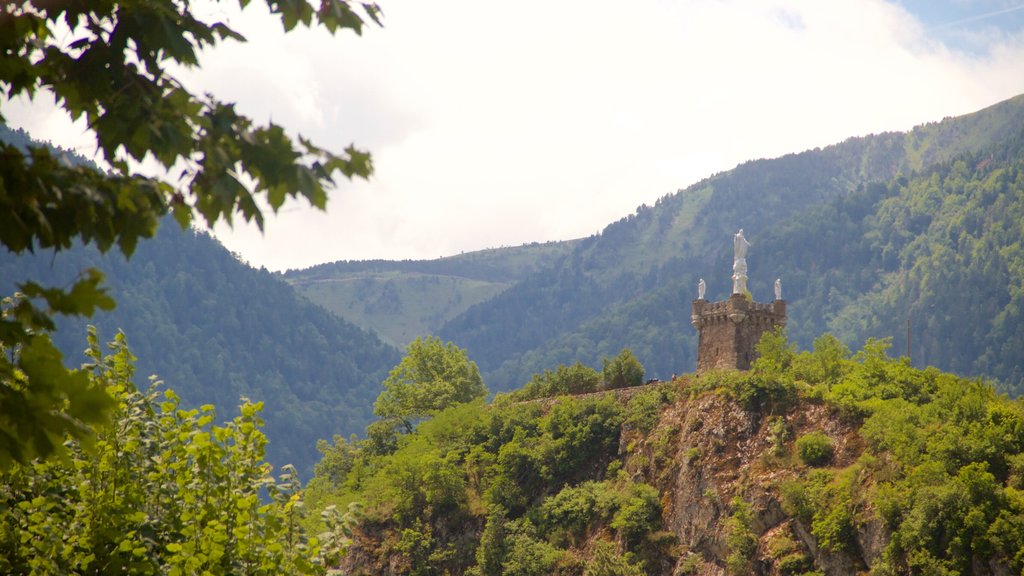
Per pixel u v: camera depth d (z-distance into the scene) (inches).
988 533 3398.1
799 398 4372.5
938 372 4325.8
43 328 485.4
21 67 498.9
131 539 960.3
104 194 495.2
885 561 3592.5
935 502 3528.5
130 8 505.0
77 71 508.1
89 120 529.0
